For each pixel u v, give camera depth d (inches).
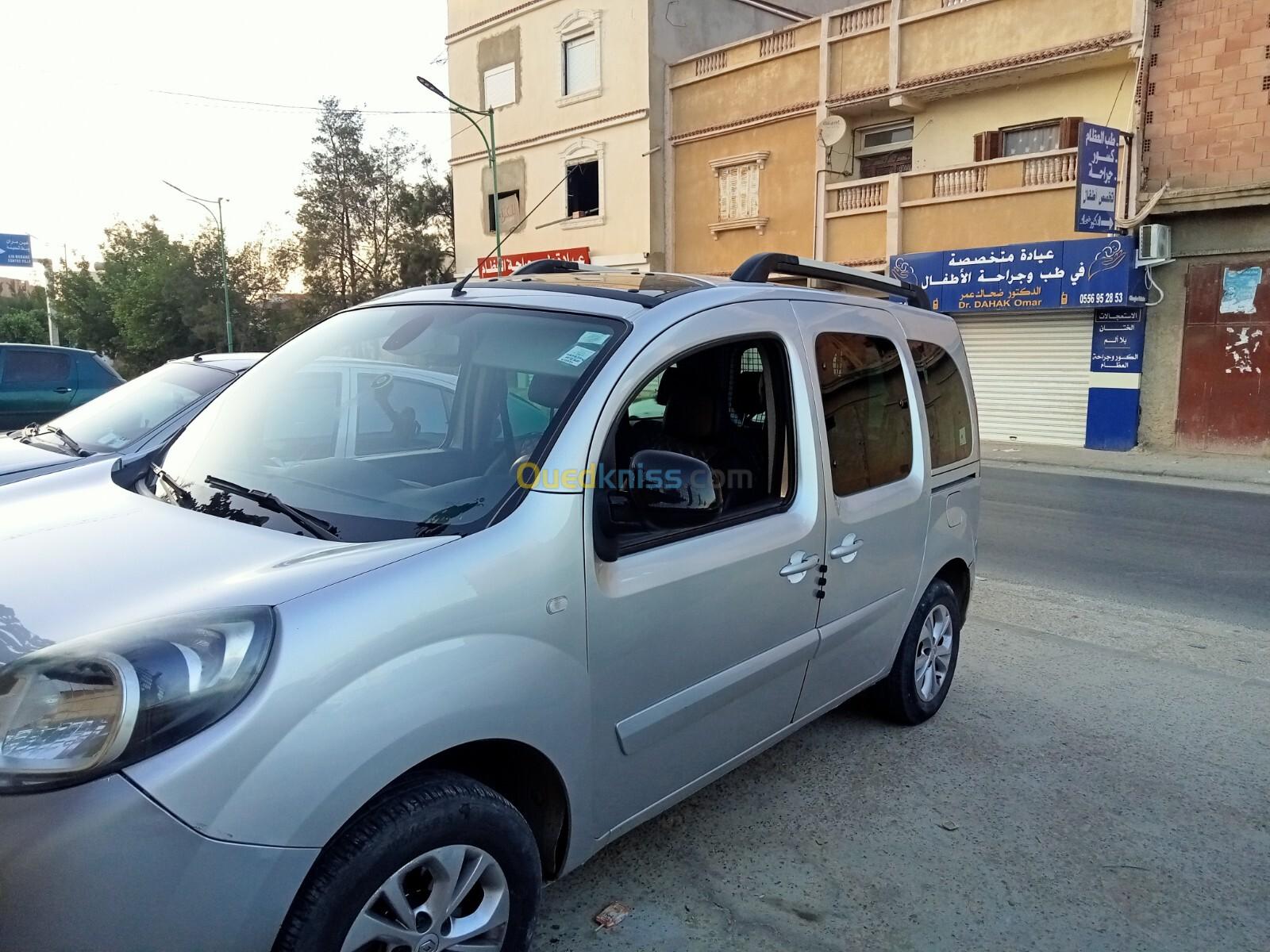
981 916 111.4
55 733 65.7
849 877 118.5
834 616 132.5
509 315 112.2
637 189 902.4
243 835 67.2
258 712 68.7
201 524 95.0
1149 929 110.0
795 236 793.6
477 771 93.6
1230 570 291.6
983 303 650.2
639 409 114.3
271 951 70.0
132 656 67.5
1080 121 621.3
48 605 79.0
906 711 162.4
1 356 466.9
